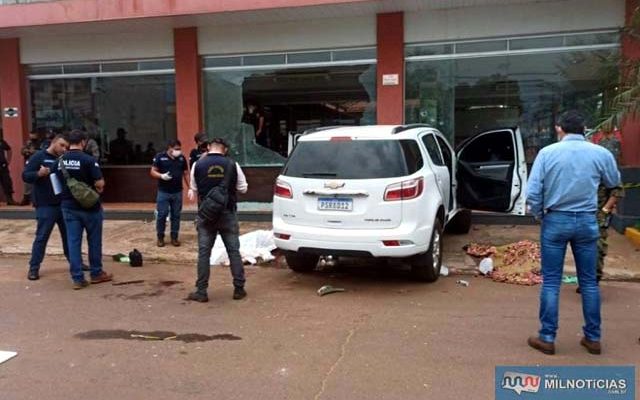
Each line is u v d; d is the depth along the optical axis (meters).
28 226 11.50
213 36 12.24
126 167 13.23
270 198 12.40
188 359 4.64
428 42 11.21
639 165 10.05
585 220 4.59
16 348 4.93
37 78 13.48
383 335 5.13
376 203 6.25
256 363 4.53
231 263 6.41
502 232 9.73
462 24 10.97
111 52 12.90
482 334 5.13
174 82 12.80
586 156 4.57
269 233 8.92
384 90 11.38
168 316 5.80
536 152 11.01
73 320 5.70
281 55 12.10
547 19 10.57
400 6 10.75
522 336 5.08
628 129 10.05
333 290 6.61
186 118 12.48
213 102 12.62
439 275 7.20
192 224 11.20
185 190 12.38
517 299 6.25
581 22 10.41
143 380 4.23
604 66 9.95
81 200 6.78
